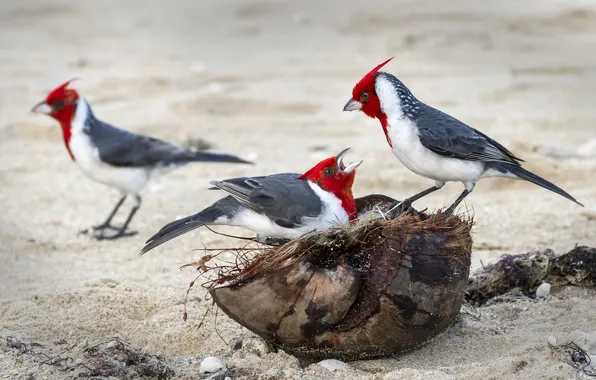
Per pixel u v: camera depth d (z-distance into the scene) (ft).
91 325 32.17
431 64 70.28
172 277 36.76
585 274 34.09
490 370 27.12
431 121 33.06
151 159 44.47
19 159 54.65
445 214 28.78
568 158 50.67
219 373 27.86
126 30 88.38
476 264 36.58
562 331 30.32
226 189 32.65
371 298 27.43
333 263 27.68
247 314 27.94
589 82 65.36
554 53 72.54
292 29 84.48
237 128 58.54
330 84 66.85
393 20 84.38
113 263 39.04
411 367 28.27
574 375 26.43
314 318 27.53
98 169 44.34
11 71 73.72
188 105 62.44
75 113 44.42
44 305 33.88
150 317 33.06
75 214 46.01
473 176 33.53
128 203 47.60
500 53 72.74
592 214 41.73
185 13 94.43
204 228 42.39
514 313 32.24
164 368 28.32
